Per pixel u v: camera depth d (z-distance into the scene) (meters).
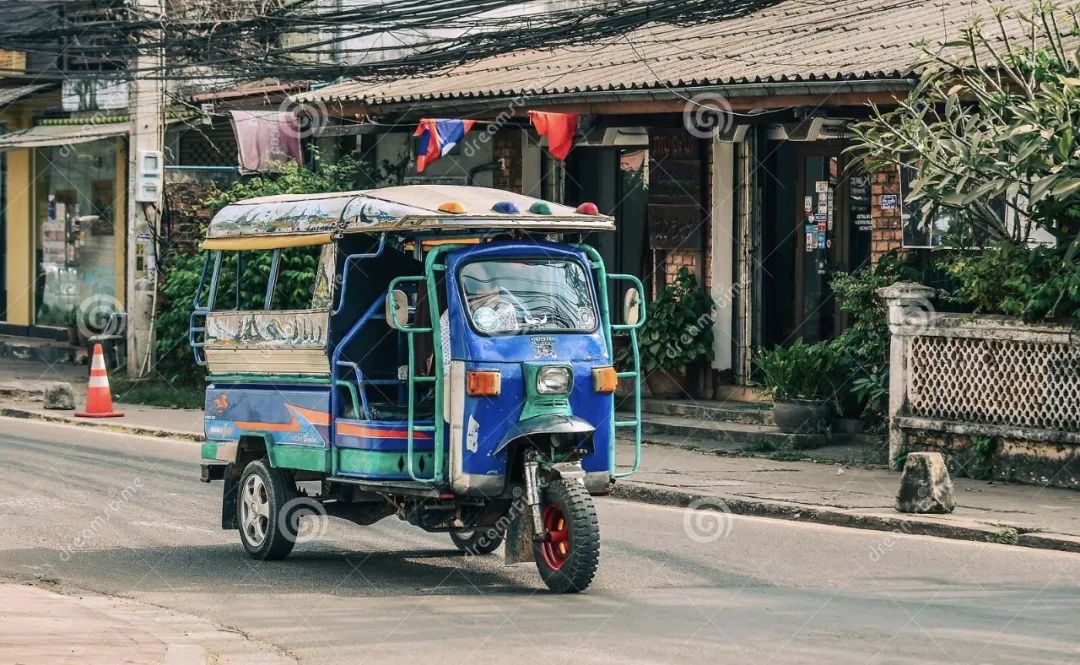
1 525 13.81
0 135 30.95
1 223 33.88
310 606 10.52
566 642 9.22
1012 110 14.68
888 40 18.30
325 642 9.38
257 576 11.68
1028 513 13.43
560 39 22.48
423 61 21.92
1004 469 15.25
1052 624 9.57
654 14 19.58
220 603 10.66
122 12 25.55
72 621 9.72
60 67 29.36
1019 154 14.61
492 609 10.30
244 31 24.25
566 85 20.09
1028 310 14.88
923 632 9.35
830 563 11.80
